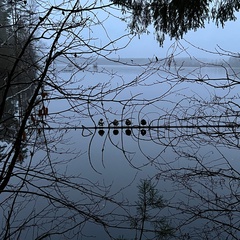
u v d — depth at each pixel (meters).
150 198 2.25
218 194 2.93
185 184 3.04
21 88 2.12
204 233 2.34
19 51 2.07
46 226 2.97
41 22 1.95
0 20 2.08
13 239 2.14
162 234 2.14
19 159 2.21
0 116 1.89
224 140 3.42
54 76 2.07
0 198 3.13
